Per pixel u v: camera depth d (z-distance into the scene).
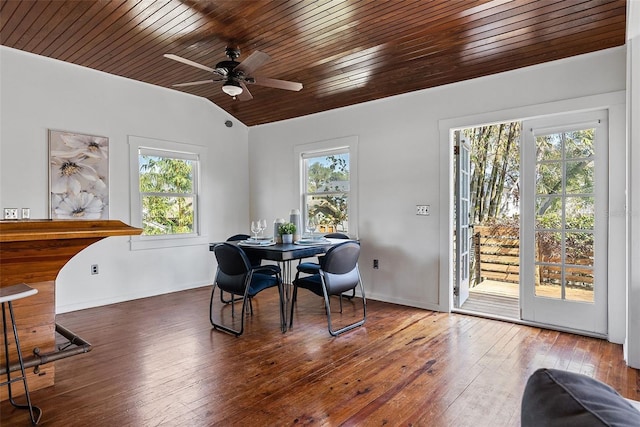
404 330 3.36
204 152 5.20
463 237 4.29
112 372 2.53
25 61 3.63
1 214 3.52
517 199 5.95
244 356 2.79
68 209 3.92
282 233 3.70
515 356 2.77
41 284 2.26
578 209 3.25
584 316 3.21
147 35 3.16
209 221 5.28
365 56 3.45
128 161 4.40
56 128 3.84
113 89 4.26
